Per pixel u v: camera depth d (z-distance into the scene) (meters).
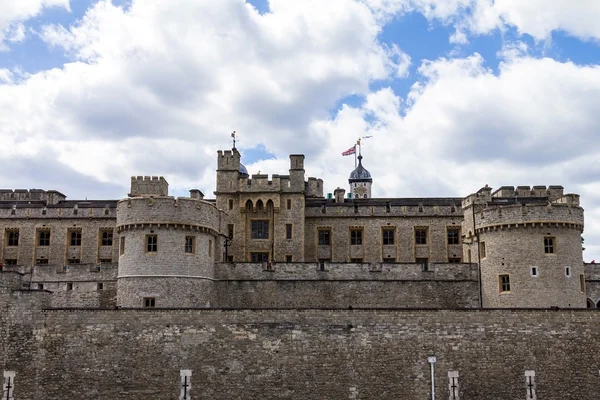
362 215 69.56
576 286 52.34
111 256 69.94
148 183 70.44
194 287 53.22
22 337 47.62
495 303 53.38
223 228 63.41
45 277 59.19
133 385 46.97
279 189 67.81
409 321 47.91
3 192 76.81
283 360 47.22
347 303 56.69
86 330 47.72
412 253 68.56
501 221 53.38
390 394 46.94
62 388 47.03
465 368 47.38
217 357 47.25
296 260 66.81
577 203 59.06
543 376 47.50
